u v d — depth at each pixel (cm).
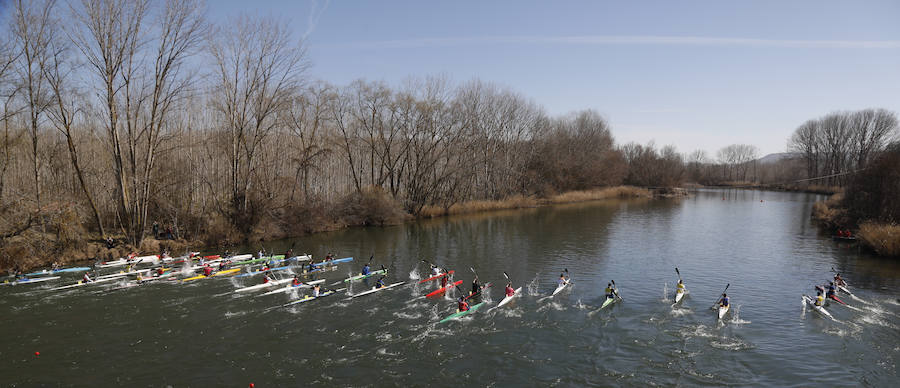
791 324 2702
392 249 4925
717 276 3781
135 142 4253
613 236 5791
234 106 4869
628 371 2172
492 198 9119
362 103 6431
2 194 3744
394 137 7156
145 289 3347
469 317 2852
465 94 7856
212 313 2877
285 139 6166
